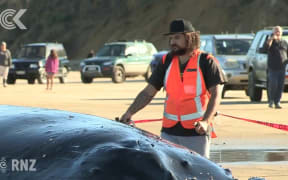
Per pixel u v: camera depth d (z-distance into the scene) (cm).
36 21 15538
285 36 3108
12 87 5125
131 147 504
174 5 12800
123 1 13975
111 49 5978
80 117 567
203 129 826
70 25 14838
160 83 886
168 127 877
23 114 558
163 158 507
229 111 2691
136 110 881
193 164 526
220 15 11744
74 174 482
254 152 1557
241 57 3475
